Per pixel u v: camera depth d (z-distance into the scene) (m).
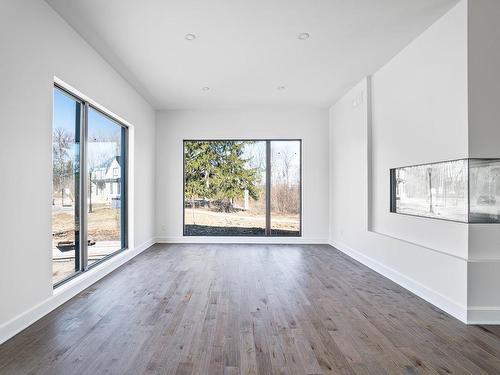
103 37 3.59
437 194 3.30
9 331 2.42
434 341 2.42
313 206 6.68
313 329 2.62
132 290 3.61
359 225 5.09
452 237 3.05
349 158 5.54
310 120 6.70
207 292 3.55
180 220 6.70
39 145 2.80
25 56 2.61
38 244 2.79
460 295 2.84
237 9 3.06
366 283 3.92
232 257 5.37
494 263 2.75
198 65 4.41
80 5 2.96
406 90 3.84
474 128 2.84
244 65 4.42
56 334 2.49
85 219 3.88
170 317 2.84
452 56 3.04
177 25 3.34
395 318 2.85
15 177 2.50
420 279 3.45
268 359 2.15
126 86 4.99
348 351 2.26
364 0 2.92
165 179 6.70
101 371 1.99
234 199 6.83
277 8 3.04
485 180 2.85
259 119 6.71
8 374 1.95
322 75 4.79
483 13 2.83
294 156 6.84
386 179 4.35
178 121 6.71
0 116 2.34
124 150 5.33
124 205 5.35
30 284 2.68
